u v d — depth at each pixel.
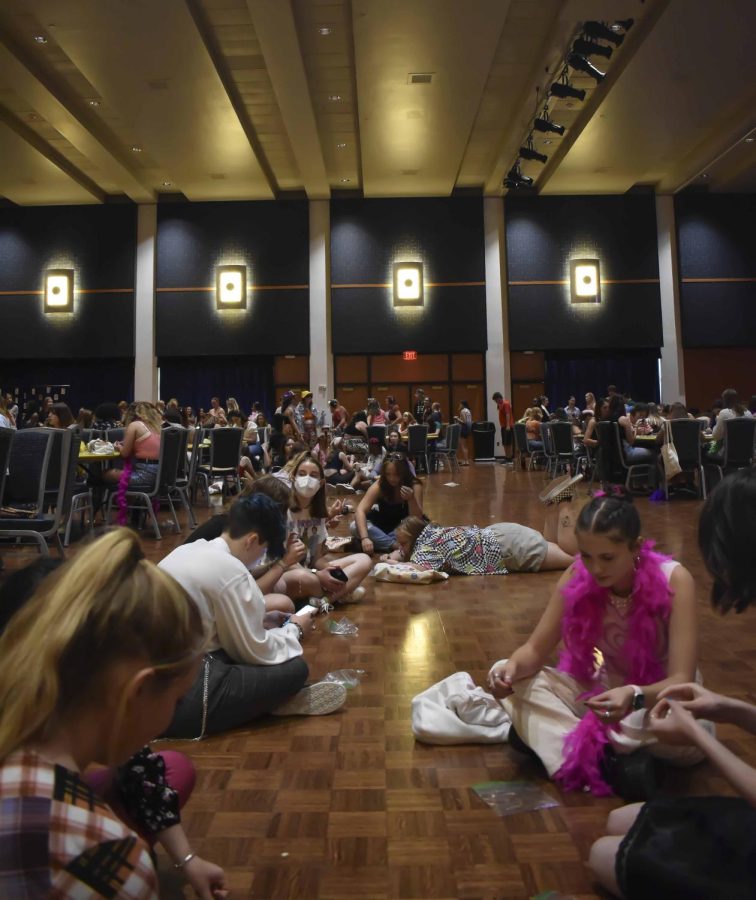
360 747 2.01
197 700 2.05
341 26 9.83
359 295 16.08
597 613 1.81
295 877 1.40
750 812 1.03
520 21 9.80
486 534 4.54
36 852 0.56
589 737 1.74
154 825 1.20
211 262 15.96
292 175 15.35
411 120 11.96
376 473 9.79
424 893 1.34
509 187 14.72
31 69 10.27
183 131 12.24
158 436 6.02
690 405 16.20
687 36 9.53
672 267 16.03
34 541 4.79
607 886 1.29
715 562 0.99
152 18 8.88
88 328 15.88
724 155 13.88
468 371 16.30
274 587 3.47
